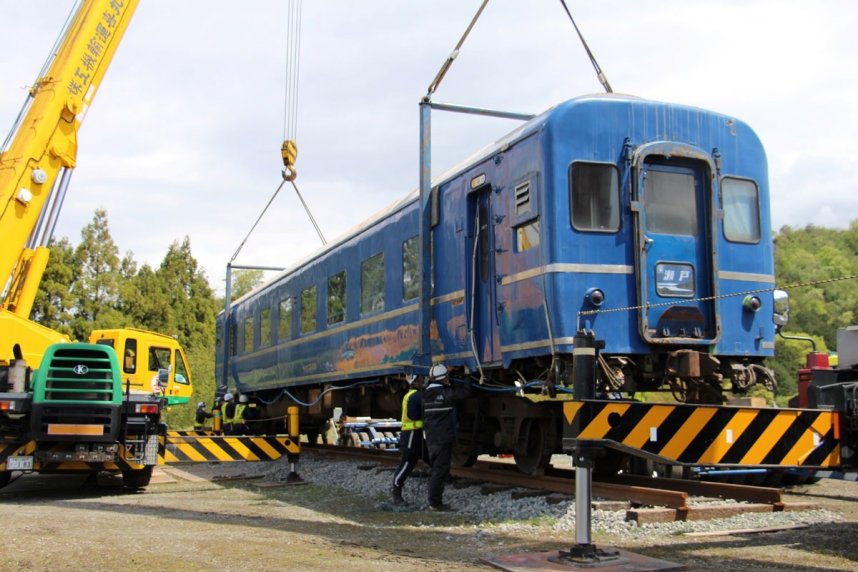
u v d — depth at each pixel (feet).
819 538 20.42
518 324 26.63
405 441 28.50
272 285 57.72
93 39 36.73
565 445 17.61
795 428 17.53
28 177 34.58
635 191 25.25
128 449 33.76
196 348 131.95
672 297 25.39
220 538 21.22
